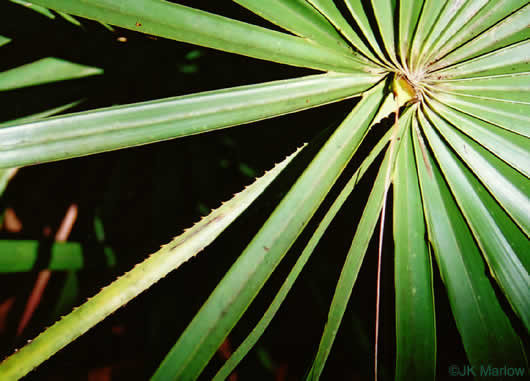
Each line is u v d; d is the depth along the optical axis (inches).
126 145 18.1
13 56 21.4
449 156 21.1
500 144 21.1
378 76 20.0
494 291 21.2
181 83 24.4
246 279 18.3
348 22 19.4
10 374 17.2
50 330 17.5
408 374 20.5
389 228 24.3
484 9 20.0
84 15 17.6
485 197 21.3
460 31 20.0
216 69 24.1
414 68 20.0
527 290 21.1
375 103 19.7
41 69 21.8
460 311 21.0
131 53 22.8
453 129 21.0
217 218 19.3
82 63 22.3
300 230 18.5
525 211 21.2
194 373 18.3
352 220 24.7
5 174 22.8
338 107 23.6
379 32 19.6
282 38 18.9
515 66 20.6
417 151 21.0
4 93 21.3
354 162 22.9
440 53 20.1
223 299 18.3
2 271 21.0
